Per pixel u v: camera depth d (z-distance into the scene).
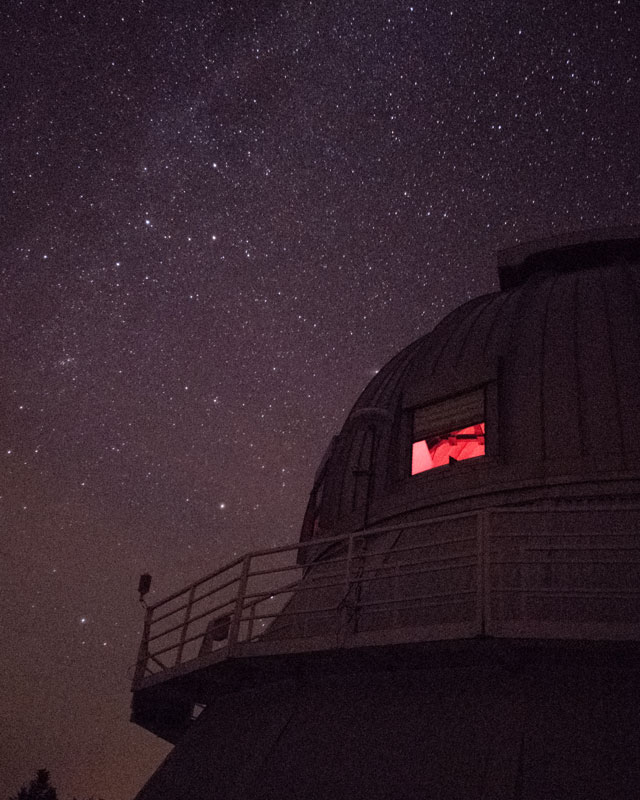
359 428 13.52
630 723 8.54
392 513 13.42
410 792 8.77
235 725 11.83
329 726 10.42
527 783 8.22
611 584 10.06
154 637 14.04
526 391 13.04
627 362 12.65
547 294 14.86
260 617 11.50
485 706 9.44
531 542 11.14
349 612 11.02
